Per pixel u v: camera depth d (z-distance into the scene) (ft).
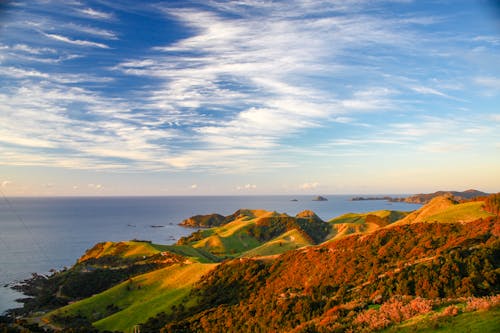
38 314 308.40
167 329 180.45
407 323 71.82
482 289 101.96
